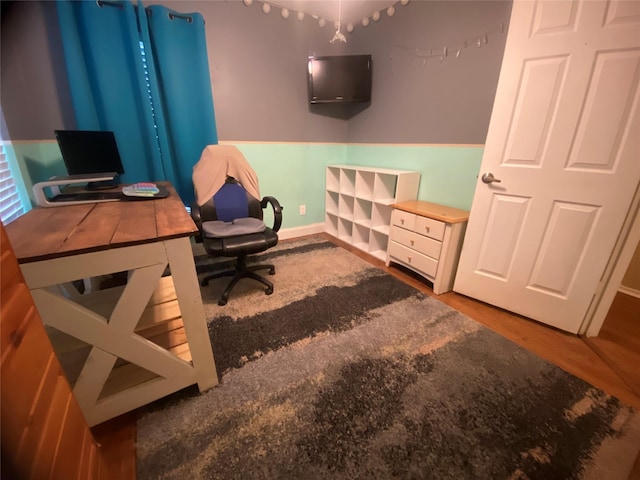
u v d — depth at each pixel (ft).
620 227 4.56
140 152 7.04
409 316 5.84
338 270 7.94
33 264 2.58
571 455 3.21
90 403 3.21
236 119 8.46
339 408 3.75
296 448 3.25
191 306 3.53
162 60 6.70
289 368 4.42
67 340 3.31
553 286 5.38
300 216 10.77
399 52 8.16
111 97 6.39
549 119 4.83
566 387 4.11
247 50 8.07
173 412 3.68
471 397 3.93
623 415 3.68
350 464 3.09
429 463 3.11
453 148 7.32
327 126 10.25
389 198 8.91
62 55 6.00
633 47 3.99
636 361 4.66
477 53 6.45
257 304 6.20
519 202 5.44
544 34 4.60
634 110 4.14
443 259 6.52
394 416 3.64
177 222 3.57
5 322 1.60
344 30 9.52
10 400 1.49
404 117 8.44
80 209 4.25
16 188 5.68
